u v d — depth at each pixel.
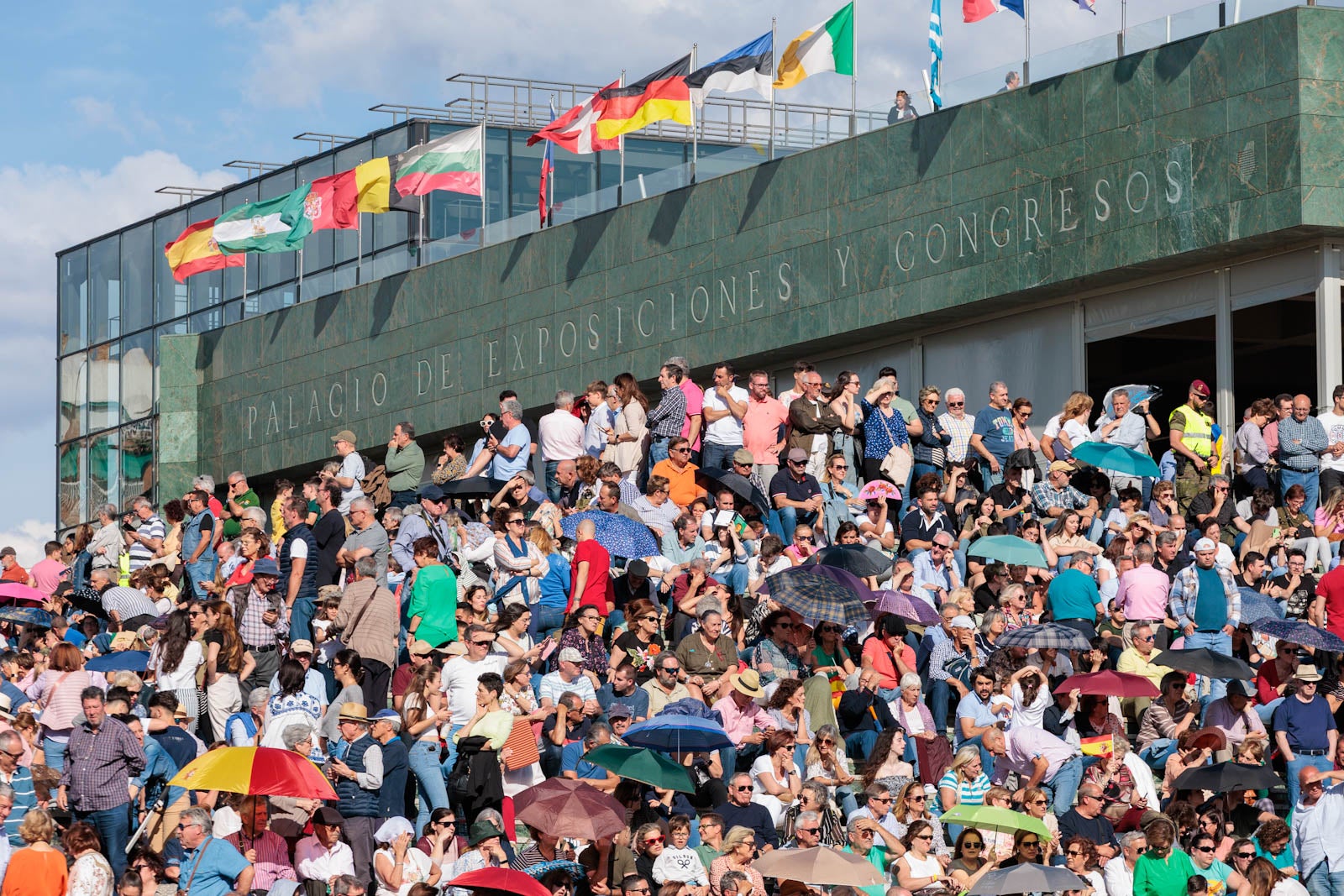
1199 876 47.03
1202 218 71.69
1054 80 76.06
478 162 97.69
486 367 96.25
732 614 57.50
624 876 46.50
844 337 83.19
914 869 47.06
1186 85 72.38
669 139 107.50
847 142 82.62
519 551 60.94
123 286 125.38
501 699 50.47
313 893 45.78
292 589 61.03
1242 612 57.12
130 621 63.28
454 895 46.50
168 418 113.38
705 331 87.19
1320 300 70.62
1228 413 73.12
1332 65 69.81
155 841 47.88
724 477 64.50
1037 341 78.75
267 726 51.28
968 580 61.97
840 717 53.66
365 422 102.56
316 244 113.69
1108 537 64.56
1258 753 51.69
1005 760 51.56
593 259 91.69
